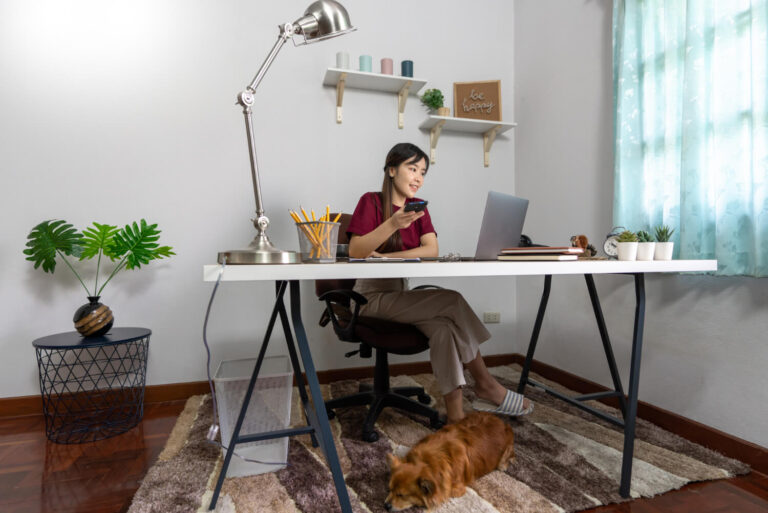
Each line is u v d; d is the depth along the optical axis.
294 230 2.28
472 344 1.49
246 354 2.21
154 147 2.09
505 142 2.68
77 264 1.99
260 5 2.23
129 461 1.46
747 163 1.36
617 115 1.81
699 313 1.58
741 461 1.41
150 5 2.08
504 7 2.70
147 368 2.08
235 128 2.20
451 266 0.94
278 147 2.25
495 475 1.30
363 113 2.40
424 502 1.07
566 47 2.27
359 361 2.40
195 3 2.14
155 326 2.09
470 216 2.60
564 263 1.05
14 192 1.92
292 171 2.28
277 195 2.25
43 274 1.95
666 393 1.70
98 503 1.20
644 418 1.77
